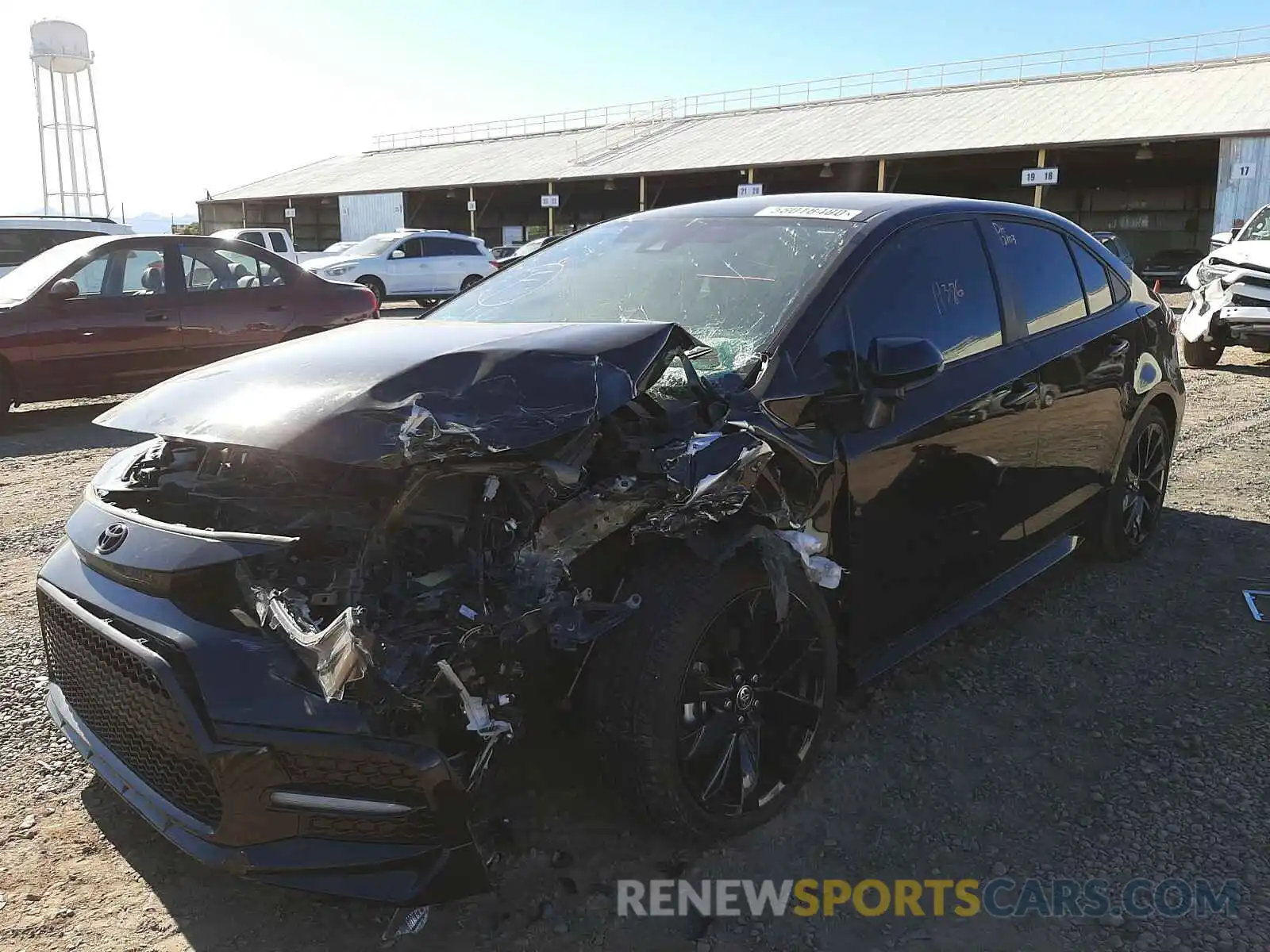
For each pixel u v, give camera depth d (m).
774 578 2.51
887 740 3.14
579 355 2.39
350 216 45.03
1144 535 4.77
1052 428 3.79
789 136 36.19
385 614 2.10
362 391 2.27
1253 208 26.14
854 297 3.04
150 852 2.59
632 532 2.38
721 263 3.29
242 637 2.14
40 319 8.06
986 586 3.68
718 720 2.54
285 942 2.27
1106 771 2.97
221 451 2.78
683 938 2.28
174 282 8.74
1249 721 3.25
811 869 2.53
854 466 2.86
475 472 2.19
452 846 2.13
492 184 39.69
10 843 2.61
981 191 42.50
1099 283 4.38
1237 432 7.51
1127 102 31.75
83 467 6.82
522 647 2.19
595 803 2.77
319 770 2.05
